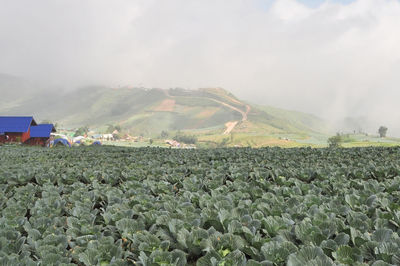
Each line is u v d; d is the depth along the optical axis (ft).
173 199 19.63
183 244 12.84
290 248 11.64
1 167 36.88
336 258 11.09
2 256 11.72
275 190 21.86
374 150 52.85
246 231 13.28
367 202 18.49
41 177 30.42
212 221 14.90
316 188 22.16
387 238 12.44
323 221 14.16
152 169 33.45
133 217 17.48
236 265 10.60
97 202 21.89
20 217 16.84
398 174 30.60
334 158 42.83
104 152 63.16
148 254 12.35
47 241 13.42
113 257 11.39
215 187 24.73
